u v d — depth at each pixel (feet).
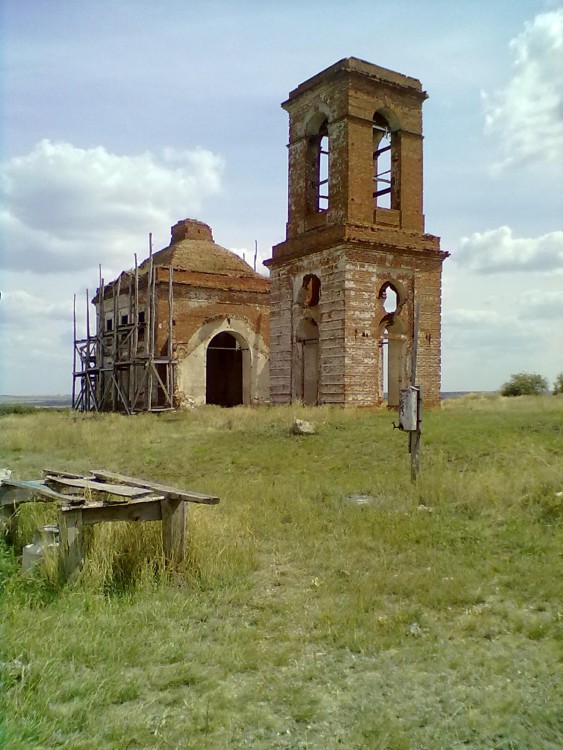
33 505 33.35
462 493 35.76
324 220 91.20
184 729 14.26
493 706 14.97
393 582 23.25
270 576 24.76
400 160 91.50
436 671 16.81
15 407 141.28
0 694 14.87
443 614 20.56
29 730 13.51
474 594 21.75
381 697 15.61
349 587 23.11
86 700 15.12
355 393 84.79
